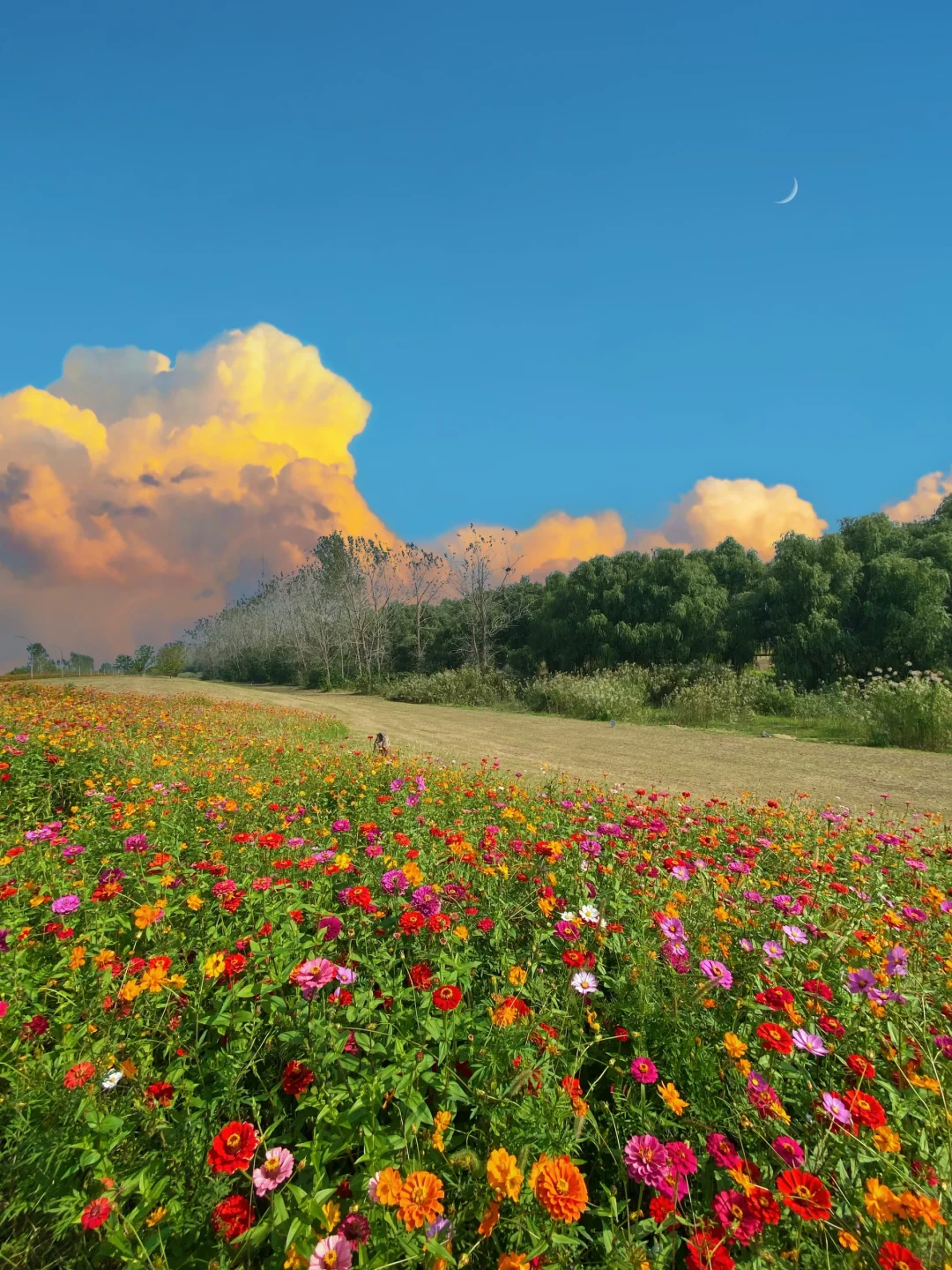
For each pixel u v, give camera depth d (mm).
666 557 31953
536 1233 1374
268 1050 2068
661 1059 2029
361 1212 1414
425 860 3246
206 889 2996
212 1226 1500
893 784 9922
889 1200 1360
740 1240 1336
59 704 14836
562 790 7039
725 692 21109
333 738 14250
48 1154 1590
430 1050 1944
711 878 3439
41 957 2541
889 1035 2100
